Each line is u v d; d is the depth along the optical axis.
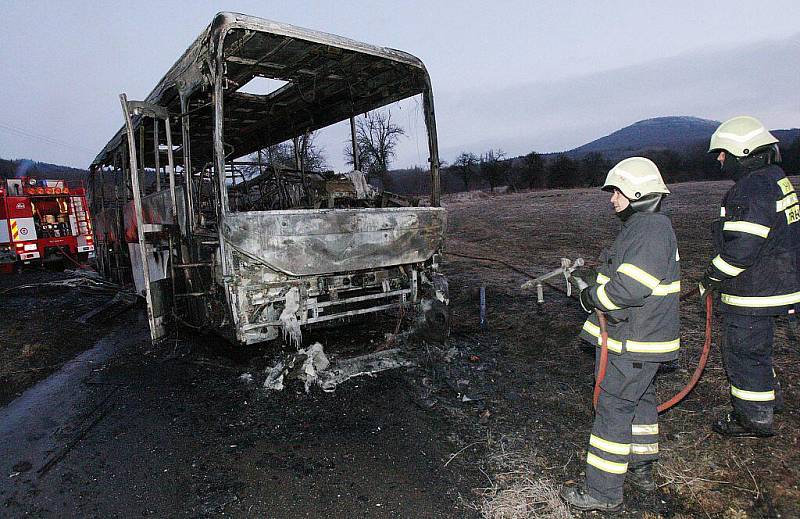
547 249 10.86
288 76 4.96
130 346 5.35
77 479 2.79
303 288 4.06
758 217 2.58
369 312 4.50
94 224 10.91
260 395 3.79
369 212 4.20
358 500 2.52
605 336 2.41
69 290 9.32
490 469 2.76
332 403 3.62
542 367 4.26
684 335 4.72
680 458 2.79
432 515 2.38
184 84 4.34
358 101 6.05
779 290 2.70
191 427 3.35
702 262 7.88
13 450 3.15
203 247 4.30
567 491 2.46
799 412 3.17
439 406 3.55
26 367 4.74
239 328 3.75
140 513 2.46
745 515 2.31
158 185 5.57
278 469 2.81
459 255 10.72
